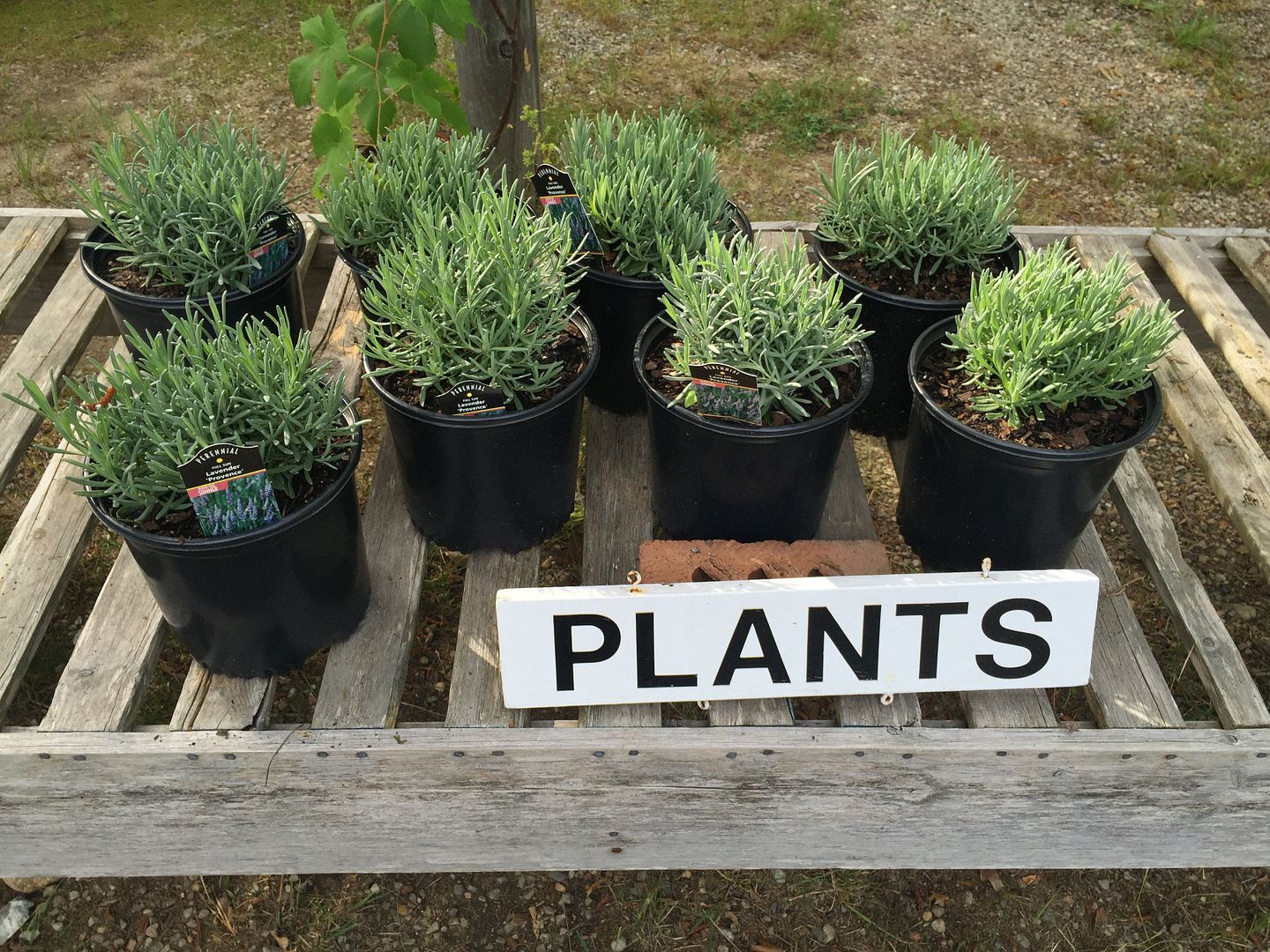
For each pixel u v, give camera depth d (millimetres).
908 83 4562
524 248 1895
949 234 2221
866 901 2012
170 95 4309
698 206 2299
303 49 4652
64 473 2131
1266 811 1758
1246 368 2473
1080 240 2895
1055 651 1745
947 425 1878
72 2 4977
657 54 4648
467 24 2533
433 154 2354
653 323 2068
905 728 1713
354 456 1740
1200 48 4910
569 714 2053
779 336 1826
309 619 1779
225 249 2188
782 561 1965
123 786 1711
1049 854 1853
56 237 2830
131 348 2273
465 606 1982
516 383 1883
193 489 1530
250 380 1698
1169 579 2014
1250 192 4020
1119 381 1848
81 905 1991
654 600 1673
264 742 1683
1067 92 4566
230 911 1983
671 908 1995
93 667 1780
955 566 2074
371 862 1872
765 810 1792
